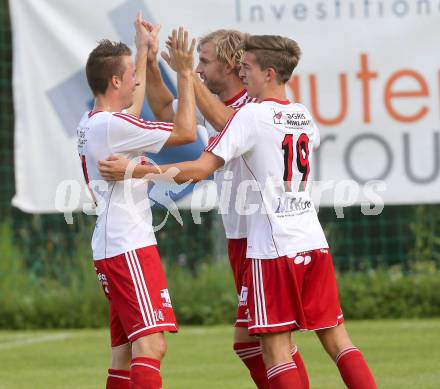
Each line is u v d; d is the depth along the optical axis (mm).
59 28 30859
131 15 30719
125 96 16203
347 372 15516
